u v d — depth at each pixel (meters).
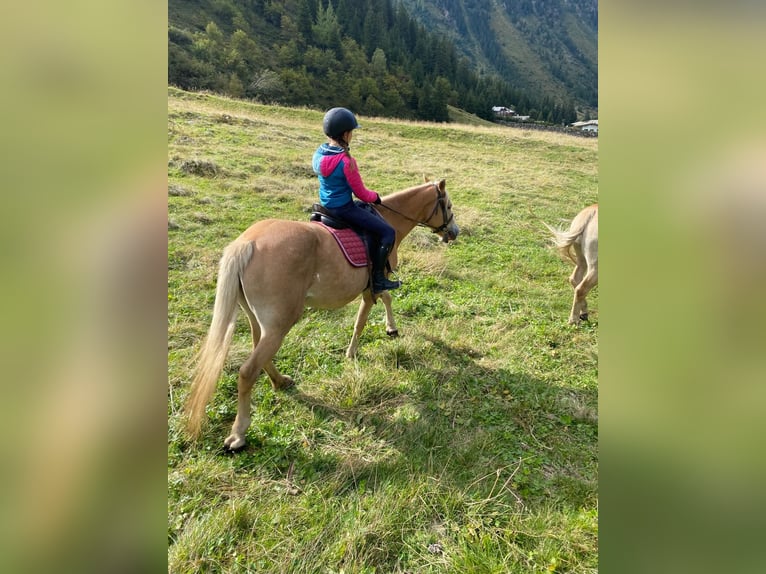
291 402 3.38
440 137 18.53
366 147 14.91
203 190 8.20
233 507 2.45
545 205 10.30
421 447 2.96
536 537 2.36
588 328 4.85
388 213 4.18
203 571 2.18
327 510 2.49
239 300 3.21
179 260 5.62
